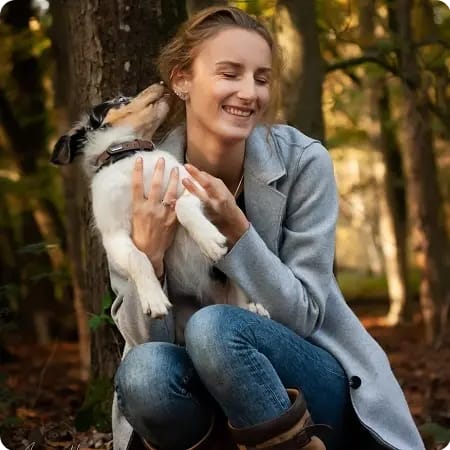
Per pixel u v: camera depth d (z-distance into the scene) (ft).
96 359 14.98
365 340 10.63
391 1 28.37
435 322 33.94
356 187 46.26
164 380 9.68
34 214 40.04
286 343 9.89
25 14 29.86
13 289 16.96
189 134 10.98
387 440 10.15
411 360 27.66
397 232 42.27
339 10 28.40
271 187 10.55
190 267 10.81
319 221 10.67
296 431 9.39
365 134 43.32
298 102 19.93
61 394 21.11
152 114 11.28
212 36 10.44
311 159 10.75
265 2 23.49
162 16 13.99
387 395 10.34
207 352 9.41
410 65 25.05
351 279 62.39
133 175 10.46
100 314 14.21
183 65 10.74
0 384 16.33
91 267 14.62
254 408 9.45
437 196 35.17
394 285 42.70
